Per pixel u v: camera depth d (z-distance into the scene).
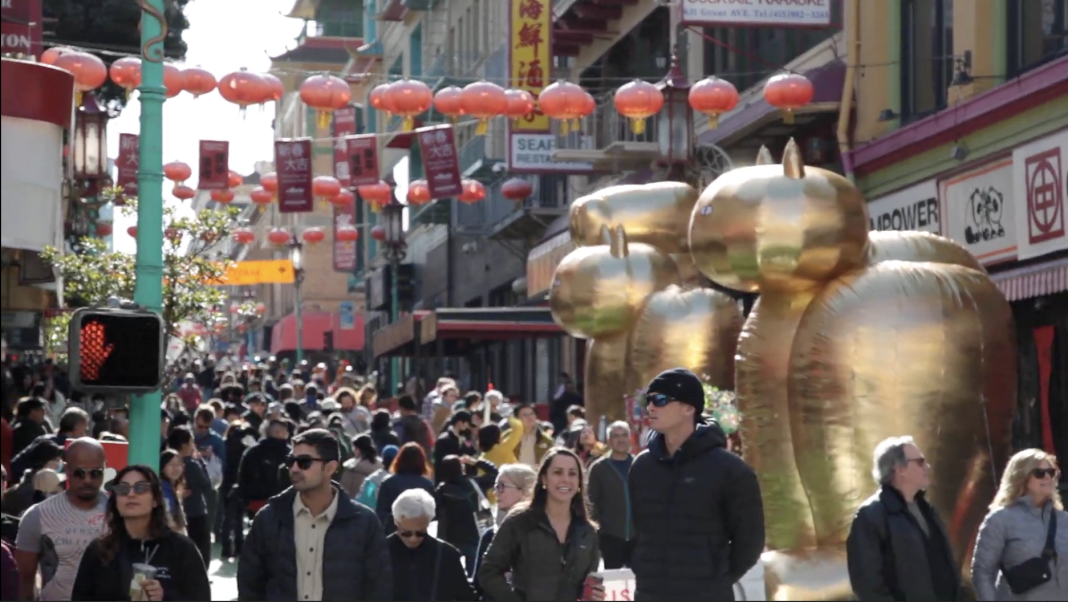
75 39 34.62
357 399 31.88
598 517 15.57
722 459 10.17
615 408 21.97
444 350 46.16
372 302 75.12
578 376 44.75
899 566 10.29
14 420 23.00
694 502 10.12
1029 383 24.12
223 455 25.12
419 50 61.22
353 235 51.53
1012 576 10.84
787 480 15.86
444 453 21.89
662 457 10.31
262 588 11.03
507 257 51.72
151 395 13.76
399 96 24.47
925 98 26.92
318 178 35.94
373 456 21.09
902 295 14.91
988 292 15.22
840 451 14.85
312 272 103.50
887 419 14.73
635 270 21.83
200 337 30.44
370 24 73.81
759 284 15.91
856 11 28.17
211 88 24.19
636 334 20.84
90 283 28.30
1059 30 23.06
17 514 15.32
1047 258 22.94
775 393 15.93
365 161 35.72
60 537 11.95
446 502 16.75
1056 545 10.85
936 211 25.66
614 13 39.72
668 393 10.20
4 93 11.70
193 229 28.98
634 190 23.02
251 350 123.19
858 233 15.56
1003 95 23.39
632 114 25.19
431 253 65.12
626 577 10.84
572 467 11.30
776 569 15.13
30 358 53.19
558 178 45.72
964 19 25.11
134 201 30.55
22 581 11.98
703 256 16.12
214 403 29.61
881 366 14.77
